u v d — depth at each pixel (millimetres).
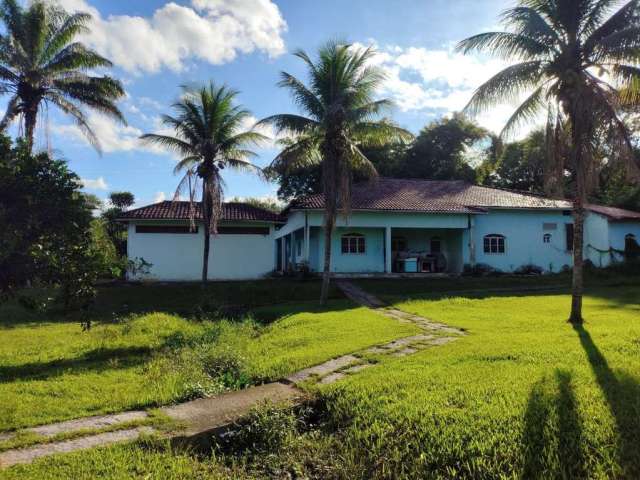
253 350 10031
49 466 4449
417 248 27172
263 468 4848
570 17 11961
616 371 6609
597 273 23781
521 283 22438
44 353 10609
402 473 4395
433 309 14766
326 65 17484
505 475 4051
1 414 5918
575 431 4629
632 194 30859
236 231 26250
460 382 6254
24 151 4438
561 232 26531
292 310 16234
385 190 27188
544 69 12531
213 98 21891
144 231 25469
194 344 10570
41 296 4832
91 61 21234
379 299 18281
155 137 21844
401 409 5359
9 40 19812
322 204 23391
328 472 4672
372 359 8109
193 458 4922
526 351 7992
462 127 40031
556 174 12758
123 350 10641
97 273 4684
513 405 5301
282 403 6008
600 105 11523
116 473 4363
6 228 4156
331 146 17531
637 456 4250
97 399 6559
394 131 18031
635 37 11016
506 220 26109
